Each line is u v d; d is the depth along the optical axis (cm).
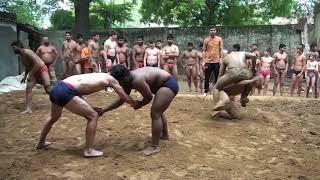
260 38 2252
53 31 2364
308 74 1473
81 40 1541
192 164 662
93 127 666
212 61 1291
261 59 1522
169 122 873
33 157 678
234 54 905
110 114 930
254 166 677
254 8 2683
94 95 1216
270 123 923
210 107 1038
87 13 2328
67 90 654
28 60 958
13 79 1534
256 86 896
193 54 1550
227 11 2698
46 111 994
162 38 2359
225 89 897
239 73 872
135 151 703
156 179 605
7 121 900
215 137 795
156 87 688
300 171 671
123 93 654
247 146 767
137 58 1441
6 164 647
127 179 602
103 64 1444
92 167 636
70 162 654
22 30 1989
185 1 2425
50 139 770
